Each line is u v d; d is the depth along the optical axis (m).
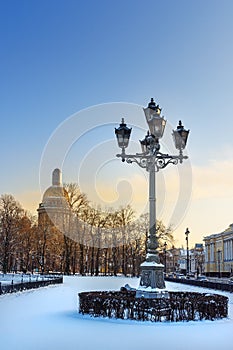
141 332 11.52
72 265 70.69
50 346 9.62
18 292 27.88
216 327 12.59
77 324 12.72
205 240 133.38
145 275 15.06
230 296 29.05
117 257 72.62
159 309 13.49
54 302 20.33
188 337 10.97
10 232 66.94
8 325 12.53
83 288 33.50
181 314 13.62
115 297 14.11
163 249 72.94
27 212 72.88
